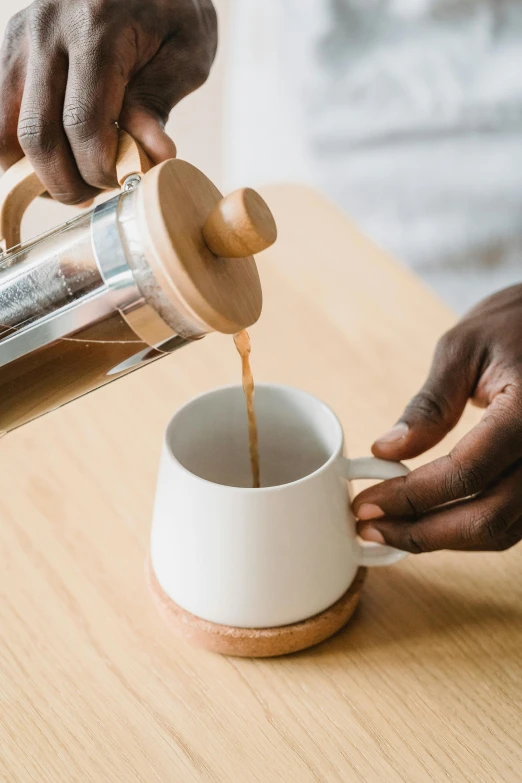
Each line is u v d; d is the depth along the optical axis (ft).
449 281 4.01
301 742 1.62
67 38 1.78
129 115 1.84
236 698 1.70
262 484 2.06
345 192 4.12
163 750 1.60
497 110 3.67
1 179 1.85
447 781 1.55
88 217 1.50
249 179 4.86
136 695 1.70
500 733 1.63
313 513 1.67
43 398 1.65
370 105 3.95
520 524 1.86
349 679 1.75
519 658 1.79
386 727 1.65
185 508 1.67
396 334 2.67
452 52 3.71
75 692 1.70
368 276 2.92
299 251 3.03
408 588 1.95
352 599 1.83
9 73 1.90
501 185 3.76
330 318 2.74
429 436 1.89
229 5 4.72
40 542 2.02
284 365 2.54
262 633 1.75
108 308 1.47
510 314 2.02
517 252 3.88
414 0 3.70
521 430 1.77
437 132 3.82
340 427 1.78
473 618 1.88
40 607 1.87
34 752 1.59
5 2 4.24
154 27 1.89
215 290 1.42
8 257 1.59
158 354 1.58
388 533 1.81
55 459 2.25
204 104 5.62
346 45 3.93
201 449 1.93
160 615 1.86
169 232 1.37
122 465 2.23
